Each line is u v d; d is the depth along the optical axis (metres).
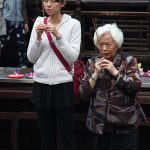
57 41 8.70
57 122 9.24
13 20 16.66
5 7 16.64
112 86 8.59
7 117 10.69
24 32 16.84
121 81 8.42
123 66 8.62
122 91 8.56
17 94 10.61
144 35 17.94
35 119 11.18
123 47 17.23
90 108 8.88
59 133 9.36
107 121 8.61
